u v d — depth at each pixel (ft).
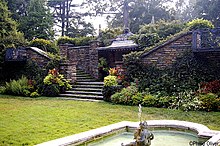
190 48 34.01
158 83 32.76
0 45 51.24
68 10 103.91
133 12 99.96
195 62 33.24
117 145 15.47
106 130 16.83
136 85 33.35
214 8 86.69
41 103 31.63
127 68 36.73
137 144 12.42
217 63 32.50
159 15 97.91
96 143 15.88
